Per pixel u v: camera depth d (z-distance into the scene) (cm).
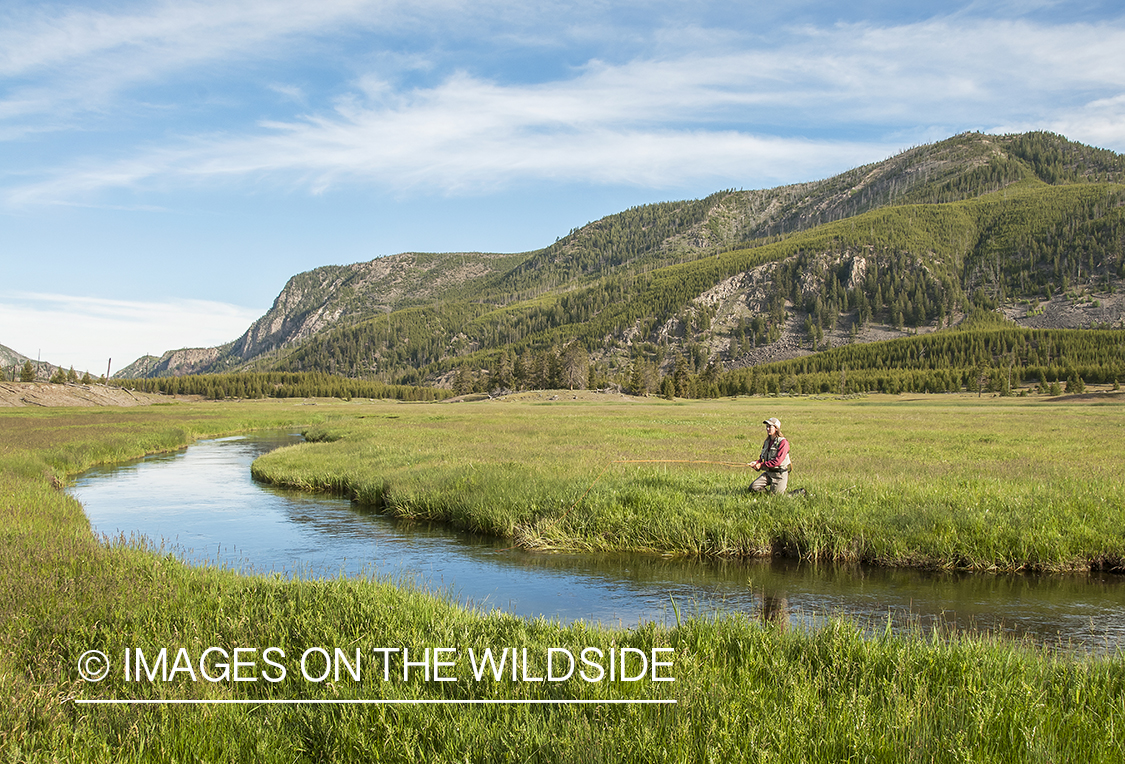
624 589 998
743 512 1282
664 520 1277
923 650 577
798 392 17375
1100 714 456
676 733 420
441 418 5522
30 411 7419
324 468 2323
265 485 2238
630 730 430
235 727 446
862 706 449
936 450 2428
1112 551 1073
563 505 1403
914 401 12369
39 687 482
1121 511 1202
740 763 393
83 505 1828
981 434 3231
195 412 7600
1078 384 12756
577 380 15225
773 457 1377
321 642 600
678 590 991
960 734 415
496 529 1406
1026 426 3884
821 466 1884
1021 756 405
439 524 1543
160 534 1432
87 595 714
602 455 2228
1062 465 1869
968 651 570
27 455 2475
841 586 1006
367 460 2416
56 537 1016
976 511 1212
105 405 10831
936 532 1146
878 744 409
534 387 15712
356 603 718
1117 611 879
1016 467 1811
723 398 15612
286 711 468
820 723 435
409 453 2502
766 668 542
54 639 589
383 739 432
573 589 1000
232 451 3612
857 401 12712
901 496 1347
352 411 8144
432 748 413
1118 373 14325
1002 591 974
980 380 14825
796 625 754
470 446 2716
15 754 393
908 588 994
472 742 421
